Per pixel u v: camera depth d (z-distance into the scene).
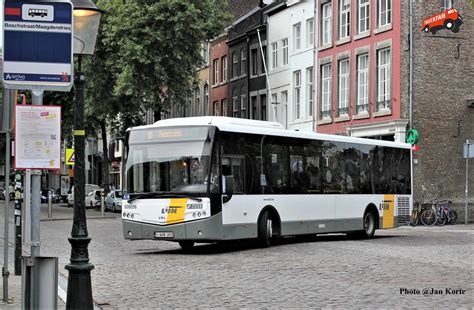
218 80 60.00
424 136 36.75
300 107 46.75
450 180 37.06
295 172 22.08
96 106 45.34
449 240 23.91
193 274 14.73
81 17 9.13
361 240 24.22
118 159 72.25
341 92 42.31
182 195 19.14
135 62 42.69
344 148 24.31
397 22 37.03
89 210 54.00
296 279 13.64
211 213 18.91
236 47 56.53
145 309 10.61
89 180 85.44
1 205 69.75
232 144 19.72
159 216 19.34
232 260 17.39
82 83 8.97
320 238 25.78
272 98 50.59
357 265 15.80
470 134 37.50
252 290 12.30
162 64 43.59
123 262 17.33
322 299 11.19
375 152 25.78
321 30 44.38
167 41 43.03
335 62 42.56
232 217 19.48
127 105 45.22
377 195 25.73
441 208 35.75
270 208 20.94
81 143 8.88
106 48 43.88
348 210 24.27
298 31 47.56
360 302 10.84
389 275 14.02
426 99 36.88
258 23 54.53
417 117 36.72
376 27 38.91
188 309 10.51
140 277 14.41
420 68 36.84
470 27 37.59
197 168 19.12
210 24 43.75
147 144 19.86
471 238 25.08
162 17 42.16
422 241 23.38
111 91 44.91
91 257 18.67
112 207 50.03
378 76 38.78
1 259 17.56
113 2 42.72
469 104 37.34
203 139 19.20
